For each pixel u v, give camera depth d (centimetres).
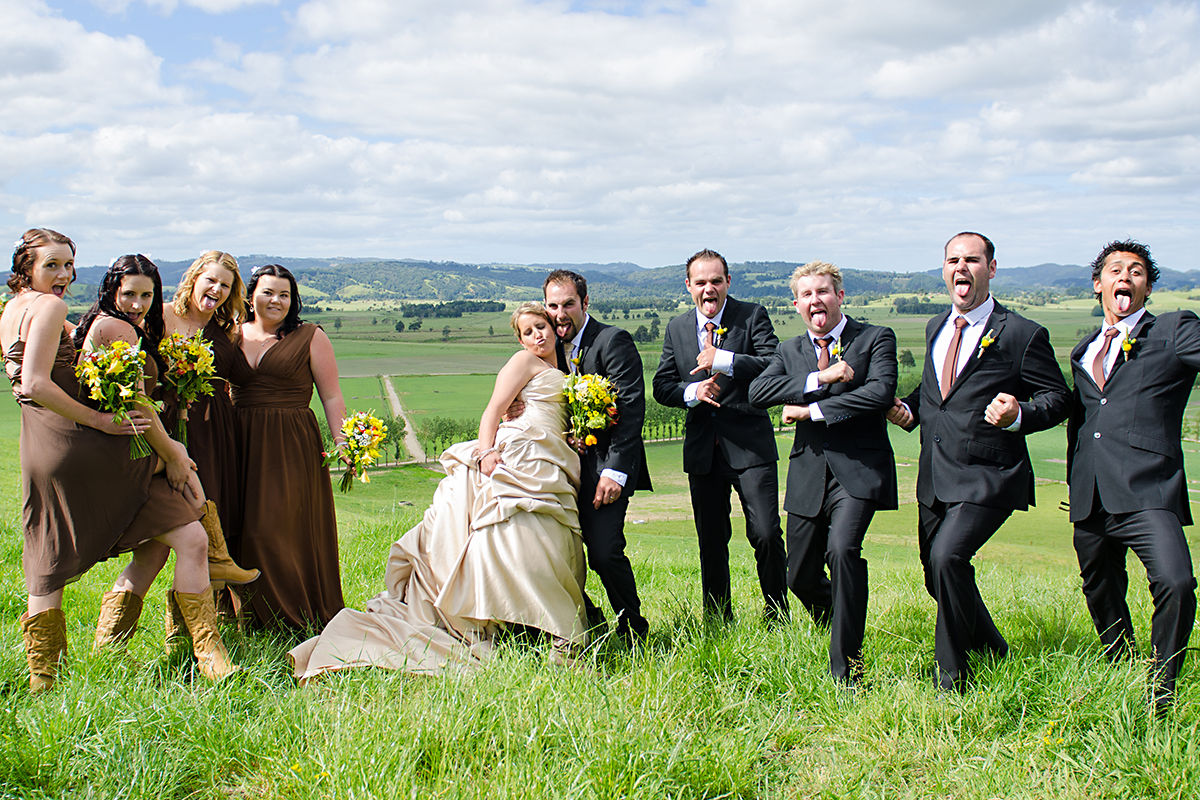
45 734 319
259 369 512
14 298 411
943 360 462
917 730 355
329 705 369
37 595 400
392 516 950
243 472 516
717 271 577
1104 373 439
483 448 494
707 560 574
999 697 370
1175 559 387
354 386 16538
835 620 430
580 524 507
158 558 455
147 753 320
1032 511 5625
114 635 443
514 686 373
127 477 412
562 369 552
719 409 560
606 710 346
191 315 514
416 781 297
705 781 311
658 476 8362
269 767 318
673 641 449
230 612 523
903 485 6794
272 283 512
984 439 438
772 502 545
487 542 466
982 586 697
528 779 300
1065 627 496
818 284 502
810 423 489
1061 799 301
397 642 453
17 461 2686
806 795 319
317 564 532
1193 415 10906
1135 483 411
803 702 393
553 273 541
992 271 458
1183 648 387
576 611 475
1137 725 344
